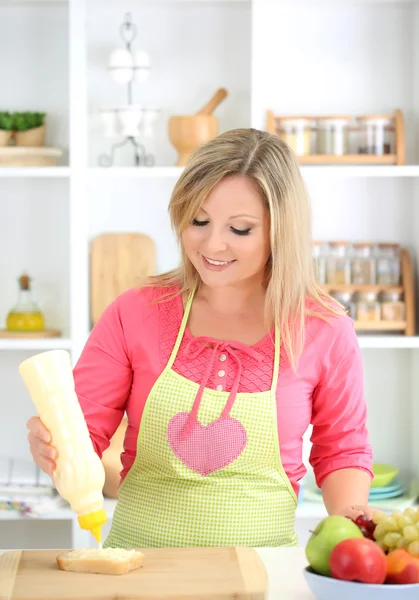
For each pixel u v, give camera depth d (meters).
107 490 3.05
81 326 3.09
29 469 3.24
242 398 1.74
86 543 3.06
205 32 3.25
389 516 1.36
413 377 3.33
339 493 1.77
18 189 3.28
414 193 3.28
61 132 3.26
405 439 3.37
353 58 3.27
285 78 3.27
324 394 1.82
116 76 3.10
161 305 1.83
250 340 1.80
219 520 1.74
